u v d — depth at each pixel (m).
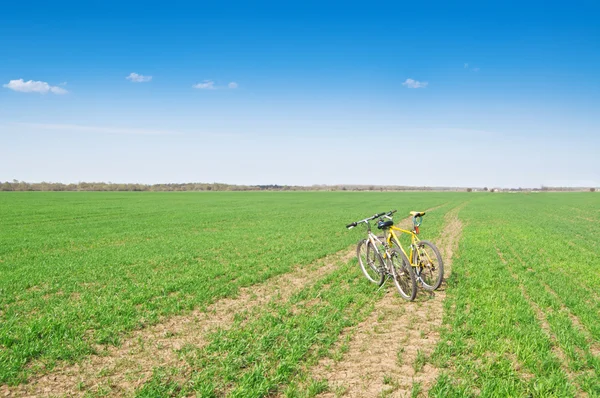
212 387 5.17
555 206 53.12
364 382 5.47
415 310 8.51
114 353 6.46
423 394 5.15
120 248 16.92
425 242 9.71
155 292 9.84
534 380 5.32
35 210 38.81
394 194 104.00
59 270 12.42
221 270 12.42
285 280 11.45
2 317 8.04
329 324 7.52
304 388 5.30
